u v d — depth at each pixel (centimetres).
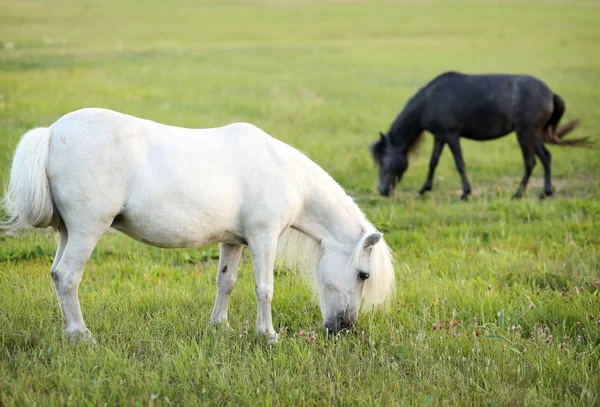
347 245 709
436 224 1174
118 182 607
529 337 710
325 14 5819
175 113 1945
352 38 4447
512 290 847
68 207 601
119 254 975
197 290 825
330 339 691
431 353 646
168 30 4553
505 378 605
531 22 5247
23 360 573
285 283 859
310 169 712
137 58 3180
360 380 593
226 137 671
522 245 1053
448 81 1418
